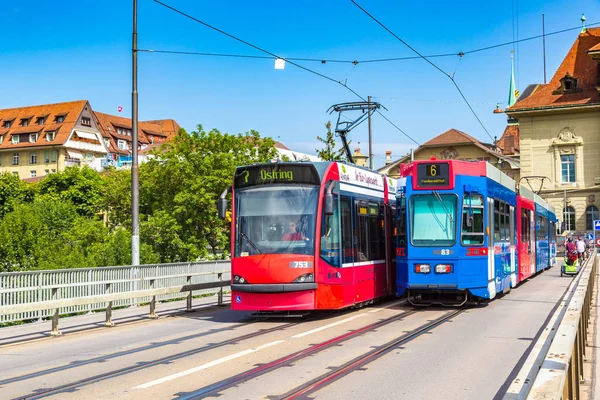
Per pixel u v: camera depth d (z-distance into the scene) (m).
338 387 8.97
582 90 76.31
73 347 13.15
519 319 16.59
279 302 16.11
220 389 8.88
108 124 136.12
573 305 9.52
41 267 29.48
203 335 14.37
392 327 15.18
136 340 13.87
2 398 8.66
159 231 35.44
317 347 12.32
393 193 22.38
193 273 23.64
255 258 16.30
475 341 13.04
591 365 10.81
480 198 19.08
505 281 22.06
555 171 76.62
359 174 19.08
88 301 15.75
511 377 9.60
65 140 116.00
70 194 84.81
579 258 44.53
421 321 16.30
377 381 9.34
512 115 78.44
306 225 16.33
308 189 16.58
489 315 17.48
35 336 14.90
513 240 24.41
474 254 18.73
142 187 37.88
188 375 9.87
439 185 18.86
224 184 35.69
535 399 4.42
